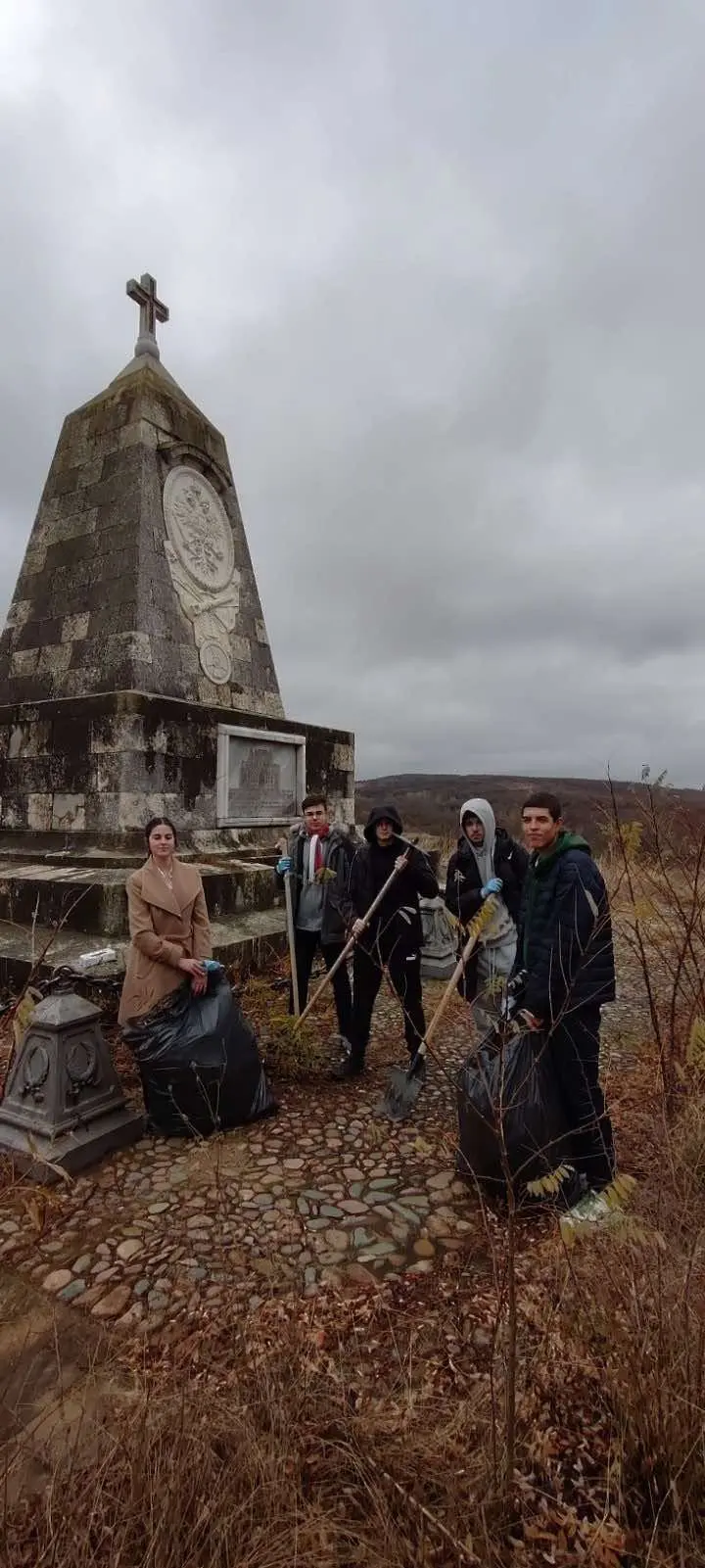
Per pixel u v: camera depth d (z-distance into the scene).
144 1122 3.22
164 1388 1.76
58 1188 2.79
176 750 6.28
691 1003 3.56
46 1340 2.03
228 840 6.81
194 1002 3.30
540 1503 1.51
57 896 5.34
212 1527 1.34
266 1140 3.16
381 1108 3.47
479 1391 1.75
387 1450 1.58
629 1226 1.73
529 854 3.57
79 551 7.20
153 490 7.12
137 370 7.55
